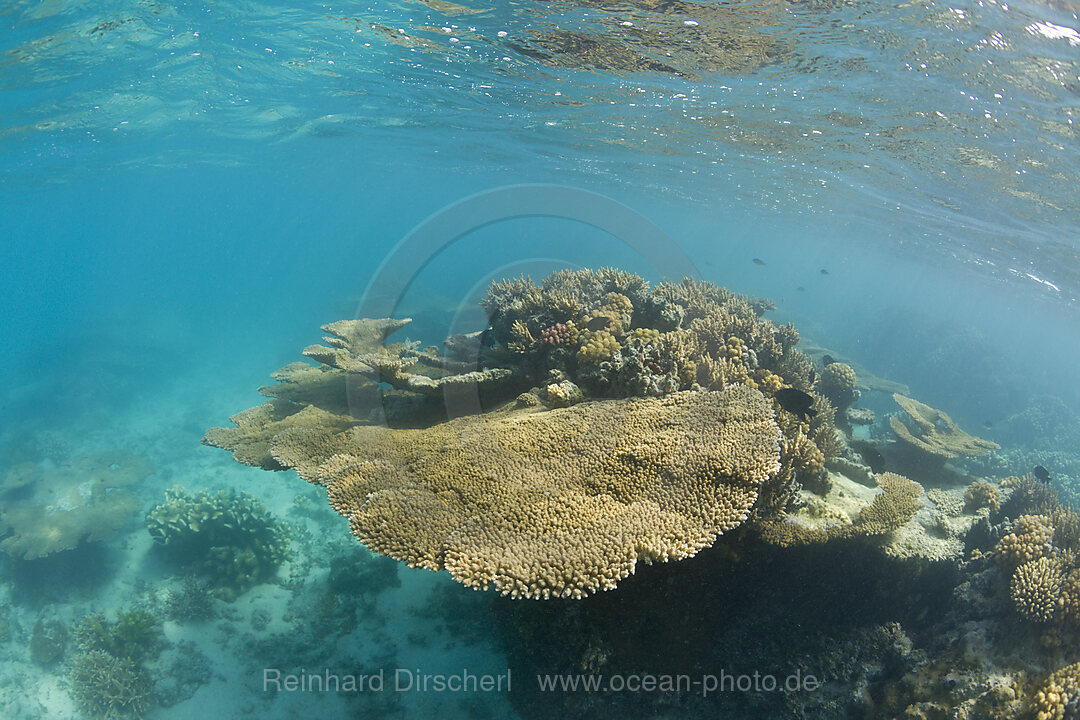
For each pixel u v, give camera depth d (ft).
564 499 5.66
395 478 6.16
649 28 11.25
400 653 10.38
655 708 7.97
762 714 7.80
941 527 8.55
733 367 8.07
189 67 17.37
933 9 8.77
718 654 7.75
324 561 13.11
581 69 14.35
